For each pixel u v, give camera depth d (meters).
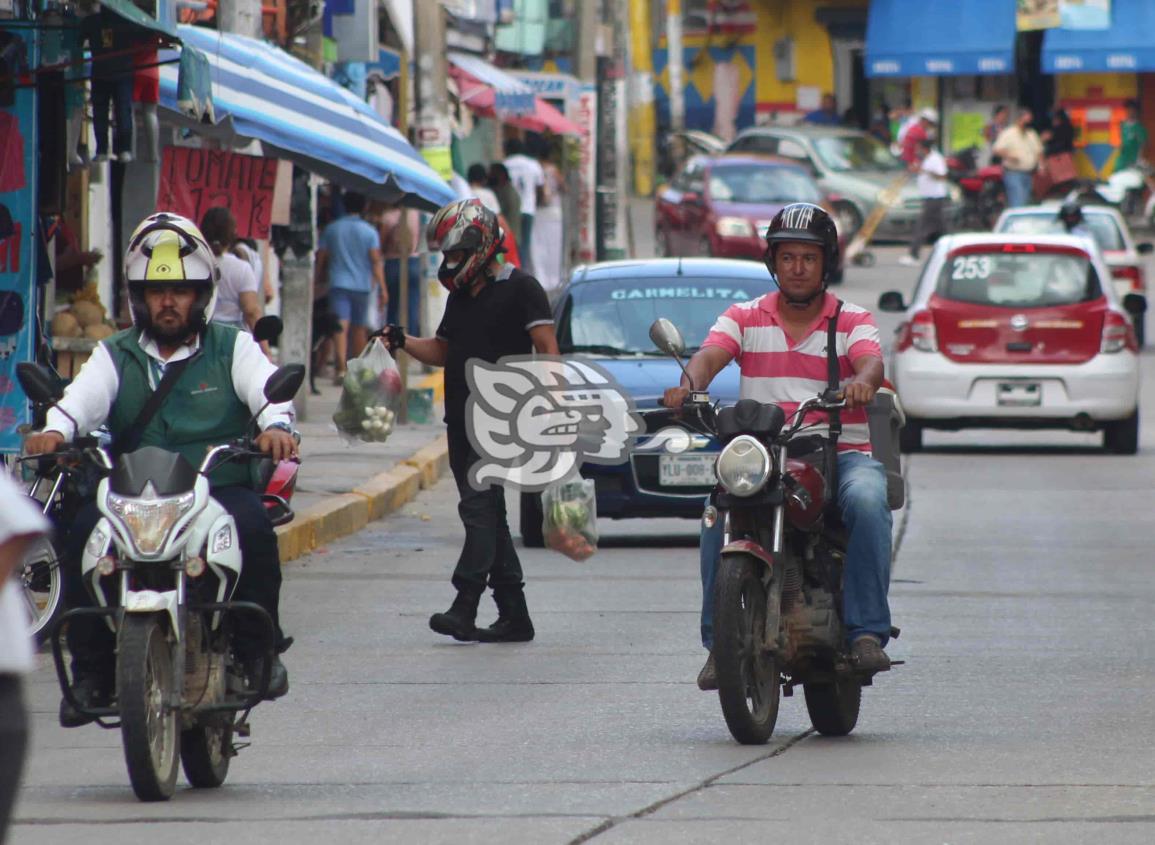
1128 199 123.12
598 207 89.94
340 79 59.09
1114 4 126.56
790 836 15.26
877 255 108.31
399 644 25.36
